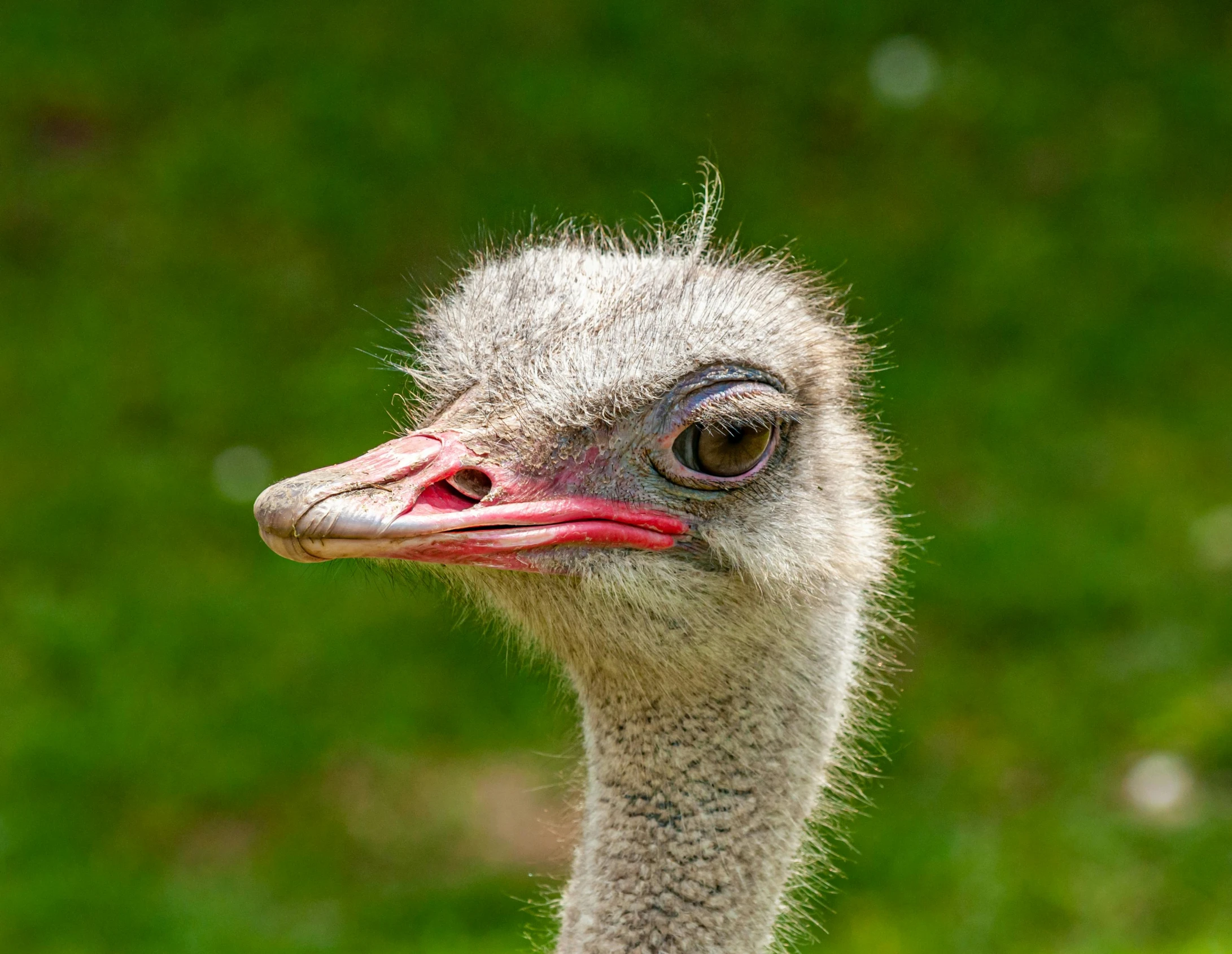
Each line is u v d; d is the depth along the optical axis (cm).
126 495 2691
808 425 1021
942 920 1912
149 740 2241
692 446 973
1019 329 3052
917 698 2292
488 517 923
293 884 2022
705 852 993
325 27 3650
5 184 3325
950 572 2523
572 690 1130
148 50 3609
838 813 1114
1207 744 2159
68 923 1956
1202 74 3638
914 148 3431
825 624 1020
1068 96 3588
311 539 862
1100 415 2889
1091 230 3275
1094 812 2077
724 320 989
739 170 3338
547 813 2128
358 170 3328
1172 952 1841
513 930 1916
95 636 2416
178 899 1986
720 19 3681
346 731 2264
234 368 2961
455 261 3086
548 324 995
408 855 2062
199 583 2534
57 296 3102
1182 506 2666
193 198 3294
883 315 3056
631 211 3197
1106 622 2433
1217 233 3294
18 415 2858
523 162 3322
